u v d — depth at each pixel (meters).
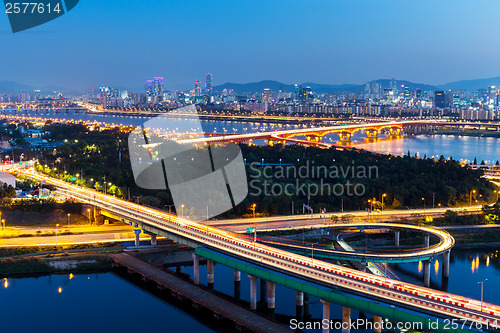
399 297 189.88
